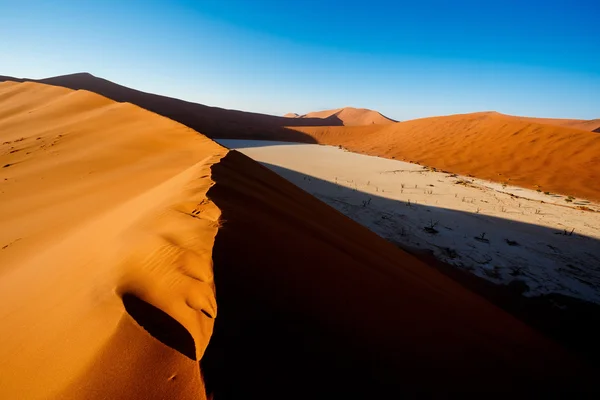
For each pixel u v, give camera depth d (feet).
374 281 10.77
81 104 58.80
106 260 8.48
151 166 29.55
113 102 59.16
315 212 21.15
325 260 10.46
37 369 5.12
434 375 6.63
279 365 4.83
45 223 18.06
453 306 12.73
